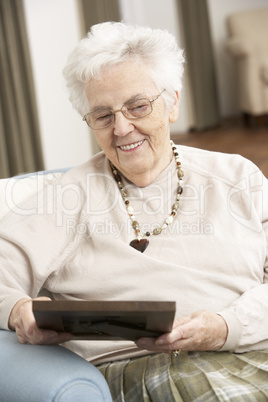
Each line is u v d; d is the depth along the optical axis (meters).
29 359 1.16
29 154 4.63
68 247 1.46
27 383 1.10
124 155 1.43
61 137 5.11
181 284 1.38
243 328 1.31
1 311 1.34
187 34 6.91
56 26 5.00
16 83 4.50
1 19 4.39
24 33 4.52
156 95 1.41
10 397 1.09
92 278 1.42
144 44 1.37
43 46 4.90
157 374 1.29
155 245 1.44
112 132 1.42
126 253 1.41
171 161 1.52
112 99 1.38
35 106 4.66
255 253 1.43
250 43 6.55
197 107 7.06
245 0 7.79
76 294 1.45
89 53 1.37
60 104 5.08
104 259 1.43
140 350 1.39
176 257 1.41
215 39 7.87
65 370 1.12
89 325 1.14
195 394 1.20
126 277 1.40
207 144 6.11
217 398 1.17
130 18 7.09
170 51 1.44
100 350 1.40
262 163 4.89
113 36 1.38
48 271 1.44
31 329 1.21
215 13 7.80
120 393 1.30
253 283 1.43
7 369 1.14
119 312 1.05
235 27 6.81
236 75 7.01
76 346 1.41
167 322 1.08
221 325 1.29
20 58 4.55
